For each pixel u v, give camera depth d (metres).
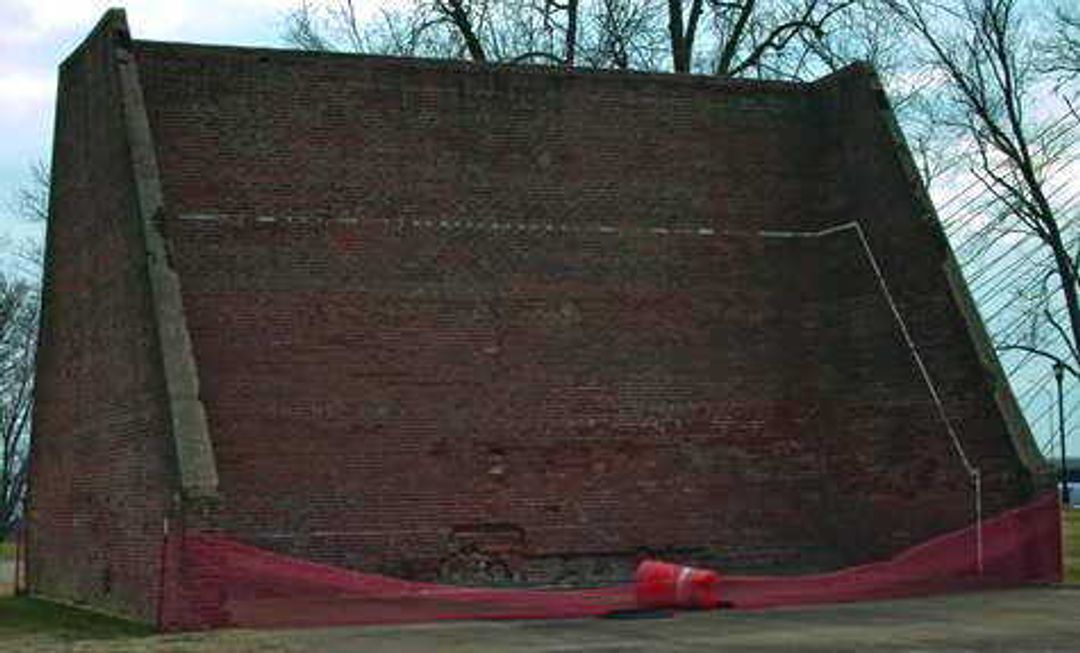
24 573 31.50
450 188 27.62
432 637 19.81
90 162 26.98
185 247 25.94
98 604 25.42
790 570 28.16
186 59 26.53
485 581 26.42
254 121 26.73
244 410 25.70
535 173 28.17
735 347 28.80
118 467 24.55
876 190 28.39
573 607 23.34
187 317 25.66
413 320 26.94
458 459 26.73
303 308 26.36
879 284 28.12
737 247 29.16
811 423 29.02
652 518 27.70
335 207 26.89
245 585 21.47
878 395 28.00
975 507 26.00
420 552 26.23
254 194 26.48
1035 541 25.47
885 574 26.14
